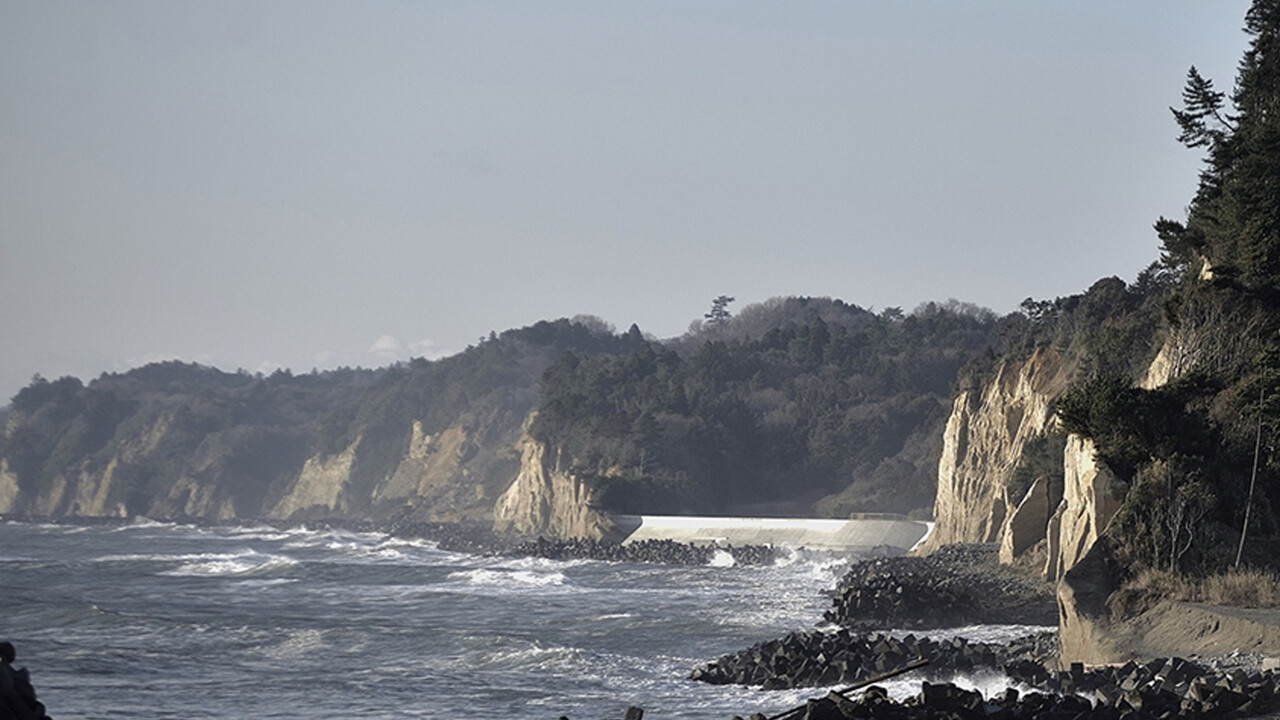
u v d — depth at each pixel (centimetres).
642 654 18475
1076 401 18625
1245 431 17200
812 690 14375
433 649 18312
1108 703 10031
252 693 14950
